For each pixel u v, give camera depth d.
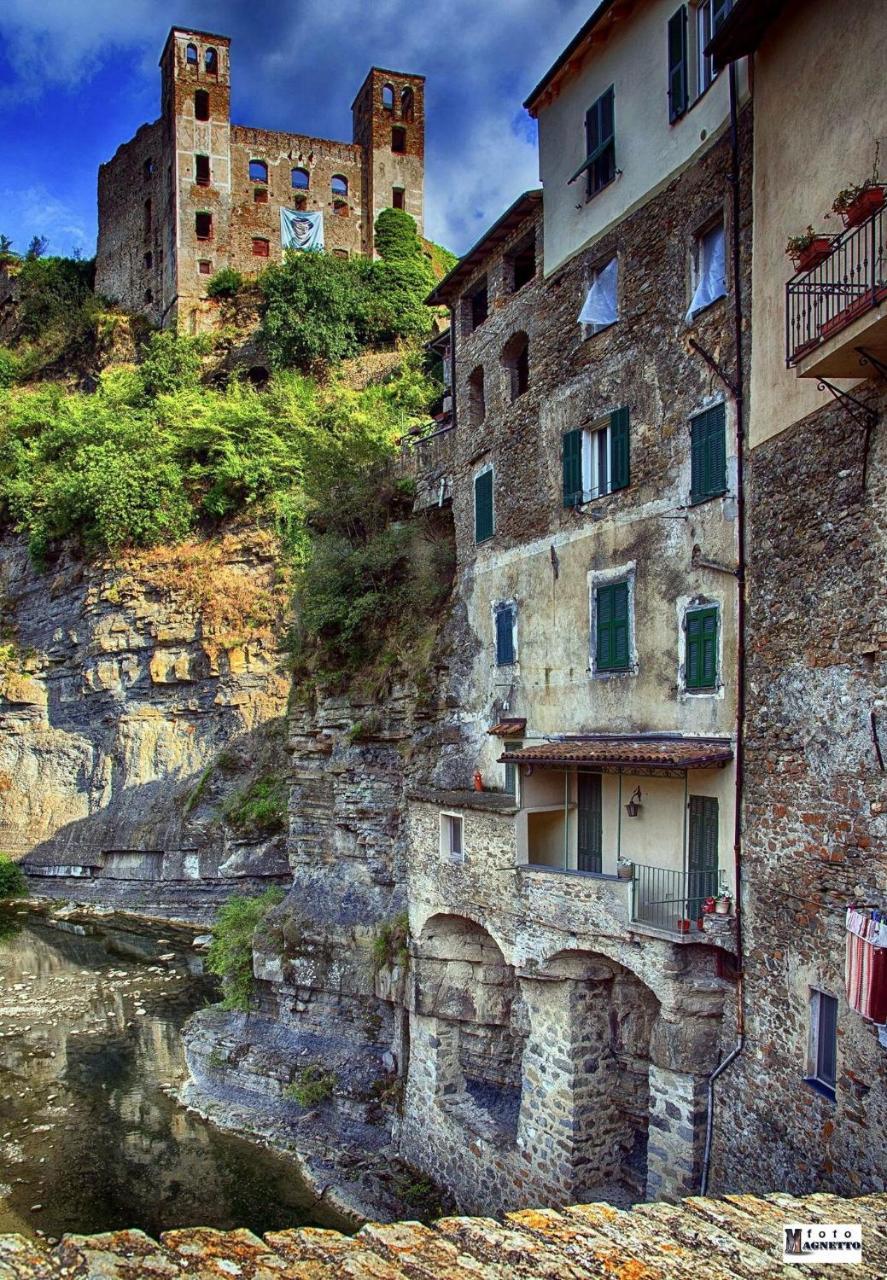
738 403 15.72
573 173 21.42
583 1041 17.84
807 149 13.72
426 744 25.28
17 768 52.66
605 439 20.41
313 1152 22.22
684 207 17.77
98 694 50.59
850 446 12.91
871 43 12.27
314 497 32.31
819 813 13.38
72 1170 21.61
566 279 21.59
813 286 12.54
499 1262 7.58
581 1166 17.56
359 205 73.19
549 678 21.27
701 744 16.31
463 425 26.53
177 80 67.50
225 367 60.88
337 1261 7.34
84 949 39.41
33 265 77.19
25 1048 28.62
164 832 45.78
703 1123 15.55
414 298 60.53
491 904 19.48
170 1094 25.53
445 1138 20.38
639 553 18.55
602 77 20.47
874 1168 11.75
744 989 14.88
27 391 69.88
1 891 48.69
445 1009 20.98
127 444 52.62
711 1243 8.15
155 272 70.69
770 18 14.55
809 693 13.69
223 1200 20.38
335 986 24.92
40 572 54.56
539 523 22.06
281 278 58.59
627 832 18.20
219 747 46.62
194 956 38.16
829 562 13.31
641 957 16.23
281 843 41.28
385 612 28.02
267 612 46.53
